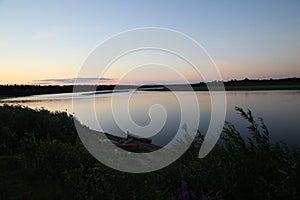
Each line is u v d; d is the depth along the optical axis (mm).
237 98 49781
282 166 3395
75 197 4207
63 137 9797
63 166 5609
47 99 56375
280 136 16703
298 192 3000
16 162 6387
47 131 9758
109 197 3721
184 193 3221
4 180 5191
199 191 3420
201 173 3695
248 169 3430
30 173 5469
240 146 3746
